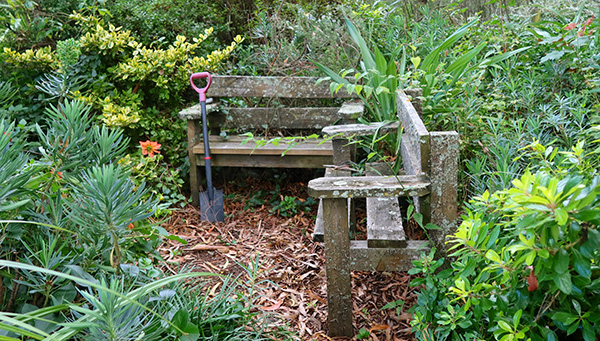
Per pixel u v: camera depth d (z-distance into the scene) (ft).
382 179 6.86
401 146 9.48
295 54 14.29
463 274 5.10
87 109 5.43
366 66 11.64
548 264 4.12
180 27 15.65
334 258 6.96
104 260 5.00
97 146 5.36
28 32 14.14
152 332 4.46
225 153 12.37
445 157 6.37
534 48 11.96
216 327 5.60
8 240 4.51
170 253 10.07
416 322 5.98
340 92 13.04
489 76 12.49
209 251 10.30
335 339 7.18
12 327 3.15
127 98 13.24
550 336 4.59
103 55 13.50
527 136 9.25
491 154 9.23
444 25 14.79
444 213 6.50
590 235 4.00
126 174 4.58
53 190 5.27
